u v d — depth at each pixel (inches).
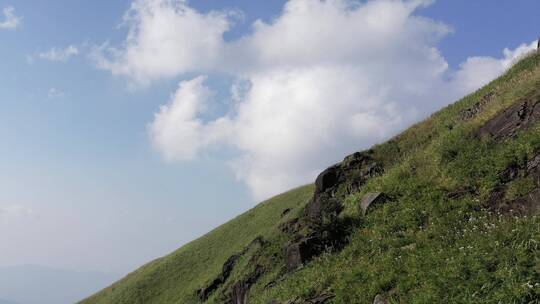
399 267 581.6
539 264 431.2
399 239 676.7
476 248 507.5
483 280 444.8
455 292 454.6
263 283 1107.9
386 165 1091.9
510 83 983.6
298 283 753.6
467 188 722.2
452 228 630.5
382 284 562.9
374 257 666.2
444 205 706.2
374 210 839.1
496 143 759.7
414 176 872.9
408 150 1103.6
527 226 509.4
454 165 791.1
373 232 758.5
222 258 2342.5
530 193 589.9
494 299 411.8
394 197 848.9
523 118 737.6
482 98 1063.0
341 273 675.4
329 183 1161.4
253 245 1769.2
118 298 2687.0
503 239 503.2
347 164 1182.3
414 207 760.3
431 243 608.1
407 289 522.6
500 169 683.4
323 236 842.2
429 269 526.9
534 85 799.7
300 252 843.4
